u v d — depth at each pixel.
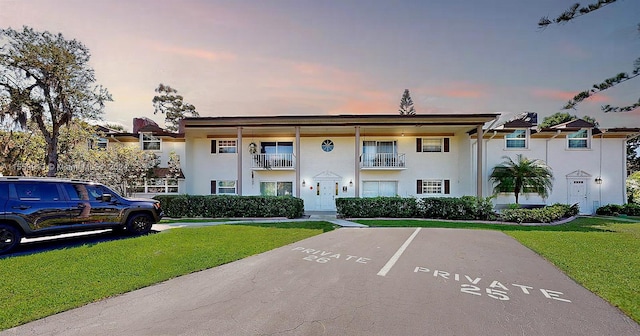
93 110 14.84
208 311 3.72
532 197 17.80
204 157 19.47
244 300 4.09
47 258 6.16
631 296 4.18
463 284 4.78
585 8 6.94
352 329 3.22
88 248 7.05
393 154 18.72
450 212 14.25
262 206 14.98
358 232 9.96
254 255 6.68
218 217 15.02
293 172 19.28
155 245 7.46
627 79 7.51
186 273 5.32
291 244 7.91
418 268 5.71
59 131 15.09
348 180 19.22
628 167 29.39
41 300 4.05
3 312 3.66
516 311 3.71
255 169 18.94
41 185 7.63
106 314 3.64
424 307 3.84
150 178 17.64
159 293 4.37
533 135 17.70
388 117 15.97
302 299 4.12
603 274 5.22
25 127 13.90
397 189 19.00
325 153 19.38
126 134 18.31
